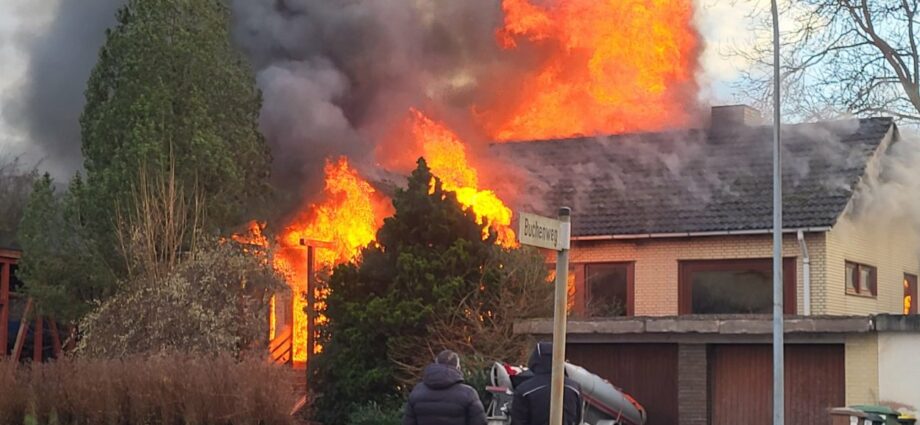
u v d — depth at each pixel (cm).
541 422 767
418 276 1783
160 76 2219
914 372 1470
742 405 1630
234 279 2003
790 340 1565
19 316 2692
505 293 1755
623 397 1575
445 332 1720
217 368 1641
